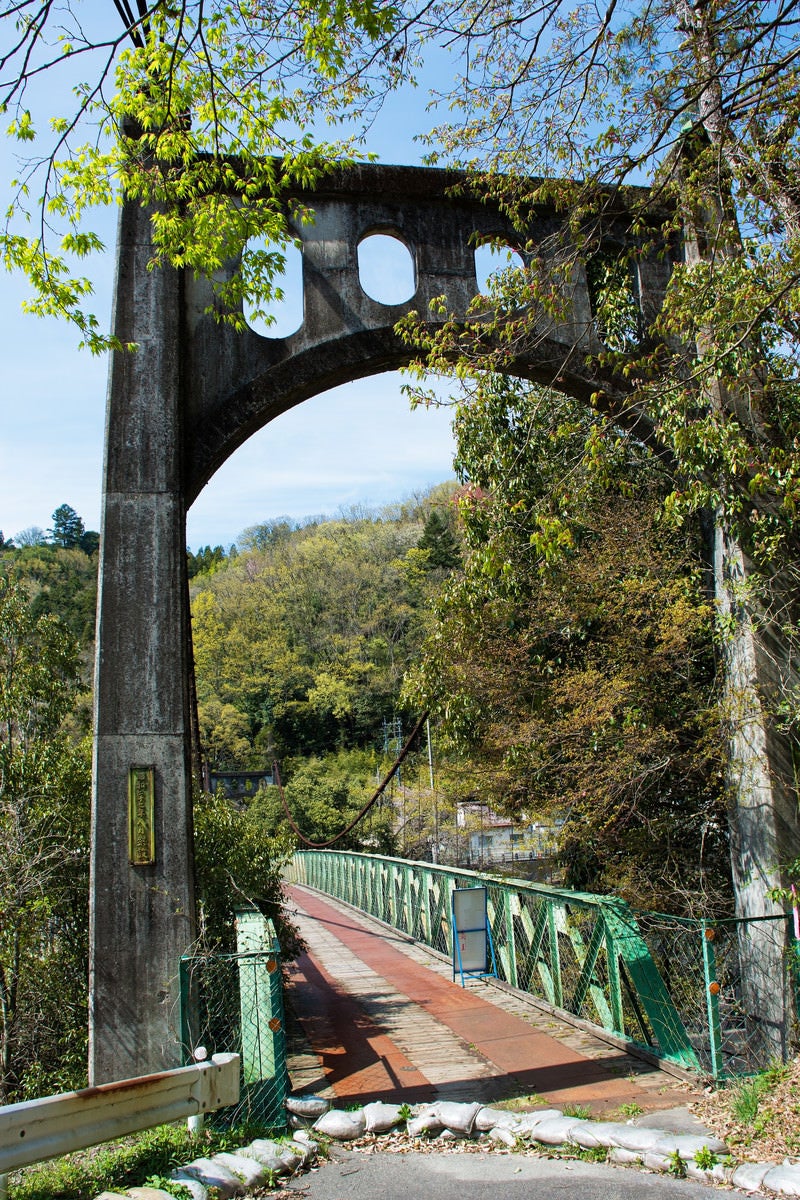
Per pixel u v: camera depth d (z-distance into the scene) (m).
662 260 7.15
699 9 5.95
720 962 6.43
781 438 6.30
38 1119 3.30
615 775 6.75
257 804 27.30
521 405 8.26
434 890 10.84
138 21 4.02
